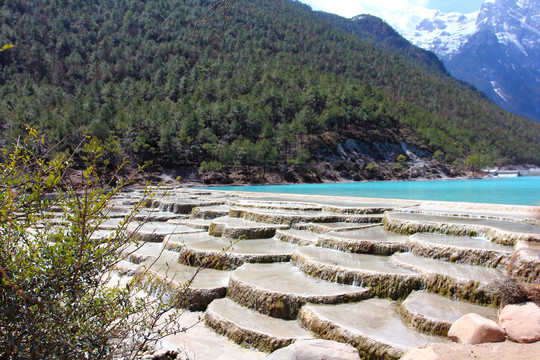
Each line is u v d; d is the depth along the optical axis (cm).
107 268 508
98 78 10369
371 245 1265
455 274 971
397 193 3606
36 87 8819
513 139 14875
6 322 434
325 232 1540
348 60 14738
